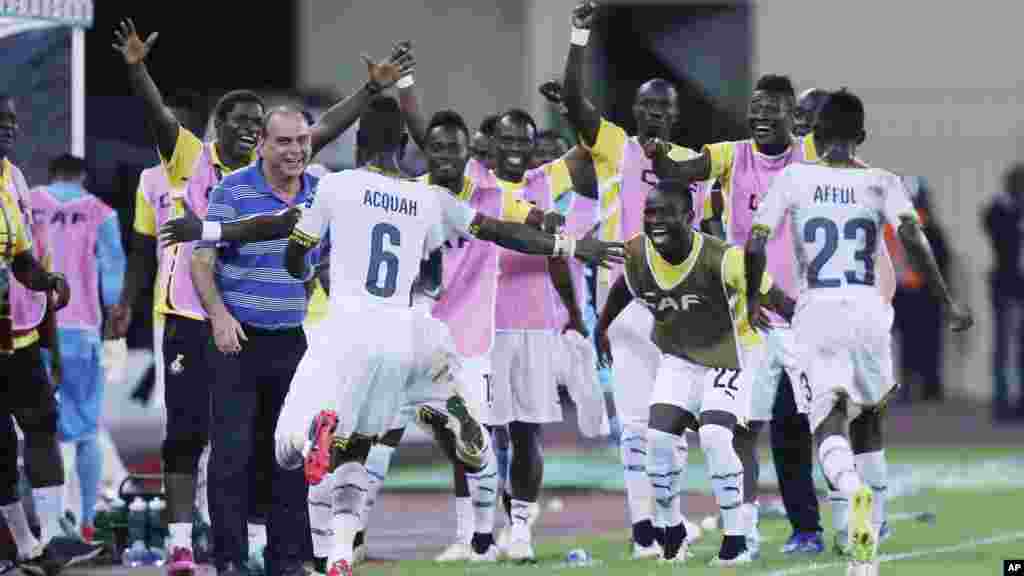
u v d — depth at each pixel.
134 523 34.34
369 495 32.88
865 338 29.44
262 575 29.58
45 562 30.59
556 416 33.09
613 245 28.50
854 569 26.17
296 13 93.31
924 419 75.75
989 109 87.81
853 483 27.64
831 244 29.53
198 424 29.27
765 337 32.06
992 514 40.81
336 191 26.55
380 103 27.30
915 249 29.39
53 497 32.00
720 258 29.45
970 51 88.19
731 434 29.75
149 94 30.16
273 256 27.59
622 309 33.22
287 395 26.67
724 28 89.50
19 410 31.06
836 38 89.25
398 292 26.84
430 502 46.97
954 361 85.12
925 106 88.56
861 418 31.36
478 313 32.50
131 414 64.62
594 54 88.62
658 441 30.33
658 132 33.56
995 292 74.12
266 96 61.12
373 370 26.39
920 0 88.81
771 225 29.48
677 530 31.33
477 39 92.12
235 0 91.62
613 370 33.47
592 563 32.03
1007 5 87.50
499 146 33.47
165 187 32.09
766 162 32.81
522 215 32.28
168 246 28.50
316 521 28.56
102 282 38.28
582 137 34.25
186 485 29.20
